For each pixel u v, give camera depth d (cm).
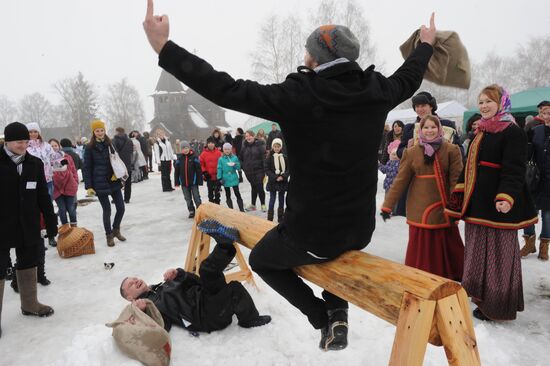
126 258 539
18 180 346
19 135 339
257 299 370
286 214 173
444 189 354
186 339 311
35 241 361
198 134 6412
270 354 289
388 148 609
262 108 142
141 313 286
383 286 175
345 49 156
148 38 140
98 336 287
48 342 330
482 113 304
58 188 622
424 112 425
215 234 299
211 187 796
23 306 374
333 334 201
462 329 164
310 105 143
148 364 267
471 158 310
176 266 500
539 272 421
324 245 162
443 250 361
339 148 149
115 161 586
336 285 191
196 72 138
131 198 1058
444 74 197
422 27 198
